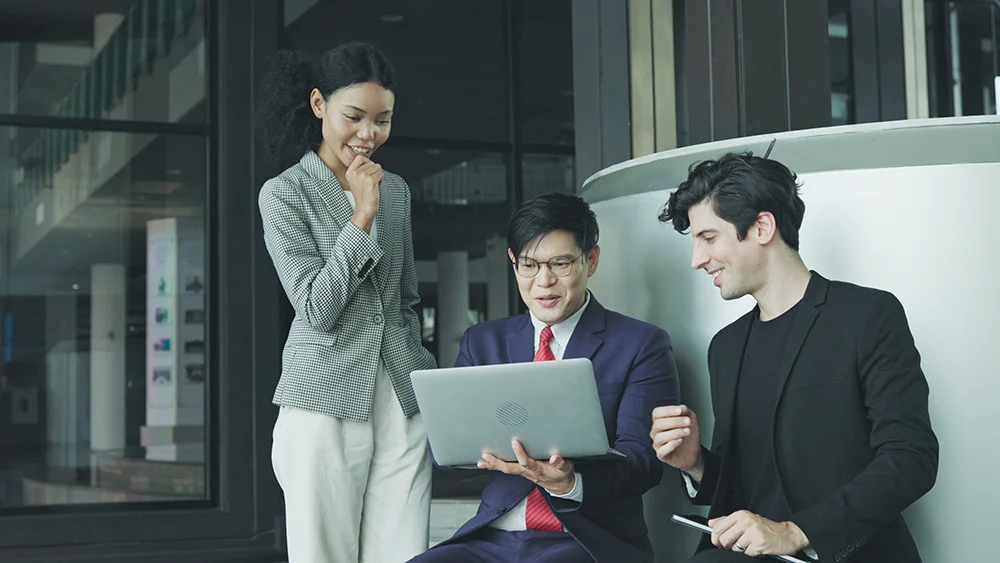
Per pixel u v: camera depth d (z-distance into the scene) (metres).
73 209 4.93
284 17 5.30
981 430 2.19
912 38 5.45
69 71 4.96
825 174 2.34
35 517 4.73
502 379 2.09
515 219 2.42
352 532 2.50
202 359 5.05
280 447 2.49
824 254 2.32
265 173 5.15
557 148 5.71
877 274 2.27
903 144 2.27
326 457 2.45
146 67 5.08
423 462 2.56
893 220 2.26
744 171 2.08
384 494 2.54
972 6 6.52
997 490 2.18
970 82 6.52
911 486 1.85
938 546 2.19
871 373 1.95
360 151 2.51
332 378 2.45
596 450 2.13
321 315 2.41
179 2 5.14
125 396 4.95
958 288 2.21
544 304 2.40
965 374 2.20
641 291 2.68
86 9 5.01
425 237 5.46
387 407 2.54
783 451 2.02
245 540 4.98
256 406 5.07
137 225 5.02
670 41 3.86
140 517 4.88
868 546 1.94
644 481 2.28
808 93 2.98
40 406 4.82
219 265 5.10
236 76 5.16
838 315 2.01
